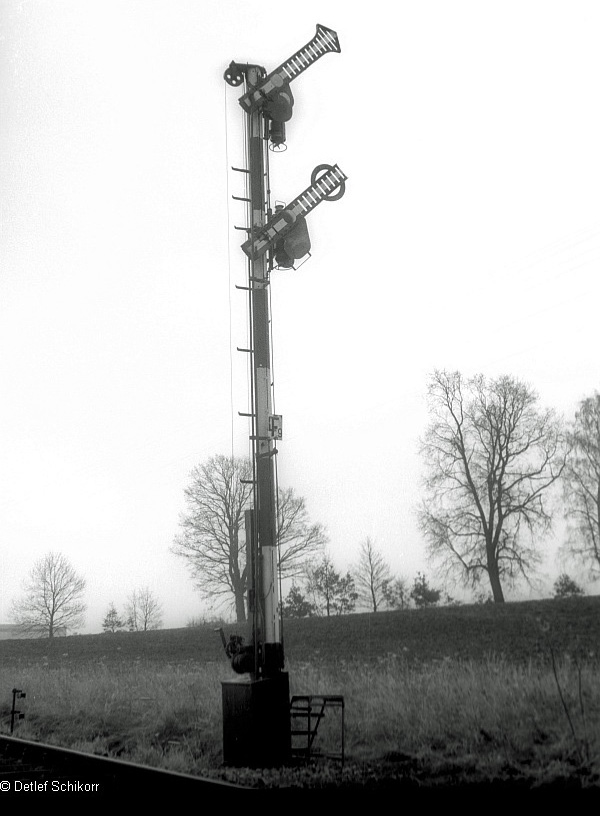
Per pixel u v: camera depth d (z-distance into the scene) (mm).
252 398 12023
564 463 32188
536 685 12859
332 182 12492
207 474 45344
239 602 43562
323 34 13023
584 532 31109
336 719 12875
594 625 22984
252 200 12617
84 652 37125
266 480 11703
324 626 31750
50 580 52375
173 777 8891
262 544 11461
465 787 8602
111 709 16344
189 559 45281
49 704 18219
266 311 12328
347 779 9242
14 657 39500
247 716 10586
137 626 49750
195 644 34188
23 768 10547
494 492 34031
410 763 9992
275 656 11062
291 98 13094
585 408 31484
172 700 15320
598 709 11547
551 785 8461
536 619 25484
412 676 14945
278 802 8297
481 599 34125
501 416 34188
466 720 11633
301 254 12516
